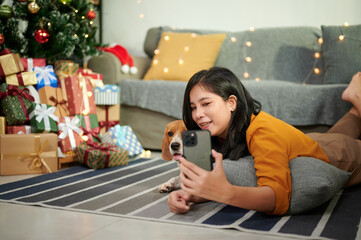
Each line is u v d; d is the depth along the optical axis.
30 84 2.06
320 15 3.04
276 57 2.94
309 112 2.24
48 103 2.07
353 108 1.92
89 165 1.96
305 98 2.25
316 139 1.54
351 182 1.47
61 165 2.11
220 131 1.16
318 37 2.88
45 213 1.15
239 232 0.97
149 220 1.08
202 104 1.14
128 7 3.71
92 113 2.25
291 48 2.91
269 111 2.31
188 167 0.94
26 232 0.97
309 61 2.85
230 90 1.16
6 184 1.57
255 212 1.15
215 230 0.98
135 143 2.39
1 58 1.97
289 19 3.14
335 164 1.41
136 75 3.14
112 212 1.15
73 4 2.42
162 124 2.63
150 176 1.76
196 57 2.93
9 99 1.94
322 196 1.09
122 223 1.05
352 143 1.53
